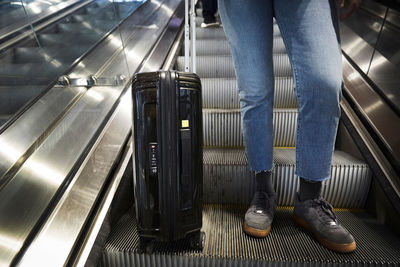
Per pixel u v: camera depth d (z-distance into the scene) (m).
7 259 0.71
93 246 0.85
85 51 2.28
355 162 1.26
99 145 1.15
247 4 0.92
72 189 0.94
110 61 2.20
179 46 2.86
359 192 1.24
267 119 1.01
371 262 0.86
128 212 1.15
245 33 0.94
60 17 2.42
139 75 0.82
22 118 1.42
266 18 0.94
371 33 1.88
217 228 1.06
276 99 2.03
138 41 2.63
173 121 0.80
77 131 1.27
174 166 0.81
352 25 2.28
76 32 2.37
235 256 0.90
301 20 0.85
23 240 0.76
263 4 0.92
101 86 1.71
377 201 1.16
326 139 0.90
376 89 1.57
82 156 1.09
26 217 0.83
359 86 1.70
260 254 0.91
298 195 1.05
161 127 0.80
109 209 0.99
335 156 1.38
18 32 1.94
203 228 1.07
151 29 2.98
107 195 1.02
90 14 2.56
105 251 0.91
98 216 0.94
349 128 1.46
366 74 1.77
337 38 0.89
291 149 1.56
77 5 2.72
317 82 0.84
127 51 2.38
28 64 1.81
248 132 1.04
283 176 1.26
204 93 2.05
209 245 0.96
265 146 1.03
